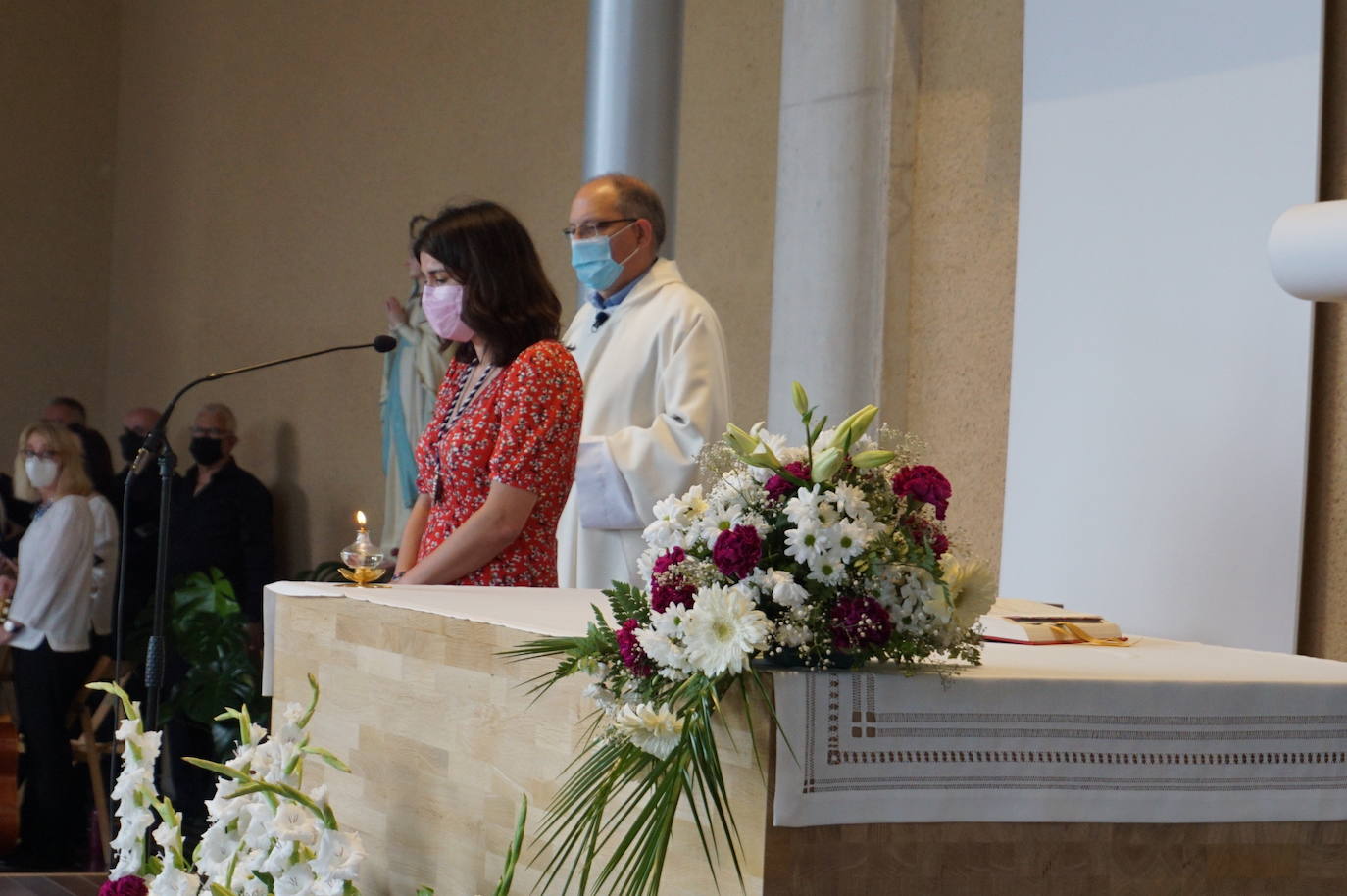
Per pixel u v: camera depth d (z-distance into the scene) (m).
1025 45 4.98
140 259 12.13
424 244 3.38
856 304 5.46
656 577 1.94
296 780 2.45
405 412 8.75
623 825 2.09
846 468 1.97
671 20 5.80
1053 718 1.98
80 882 3.60
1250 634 4.26
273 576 9.31
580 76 8.22
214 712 7.68
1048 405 4.86
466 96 9.06
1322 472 4.22
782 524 1.93
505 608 2.55
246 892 2.36
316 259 10.27
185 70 11.77
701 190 7.24
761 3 7.02
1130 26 4.67
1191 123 4.48
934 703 1.92
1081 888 2.01
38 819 7.29
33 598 7.29
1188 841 2.07
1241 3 4.36
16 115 12.10
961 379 5.33
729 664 1.82
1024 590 4.90
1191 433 4.44
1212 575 4.36
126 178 12.36
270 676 2.95
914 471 1.96
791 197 5.63
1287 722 2.11
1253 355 4.29
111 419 12.32
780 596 1.86
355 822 2.67
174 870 2.47
